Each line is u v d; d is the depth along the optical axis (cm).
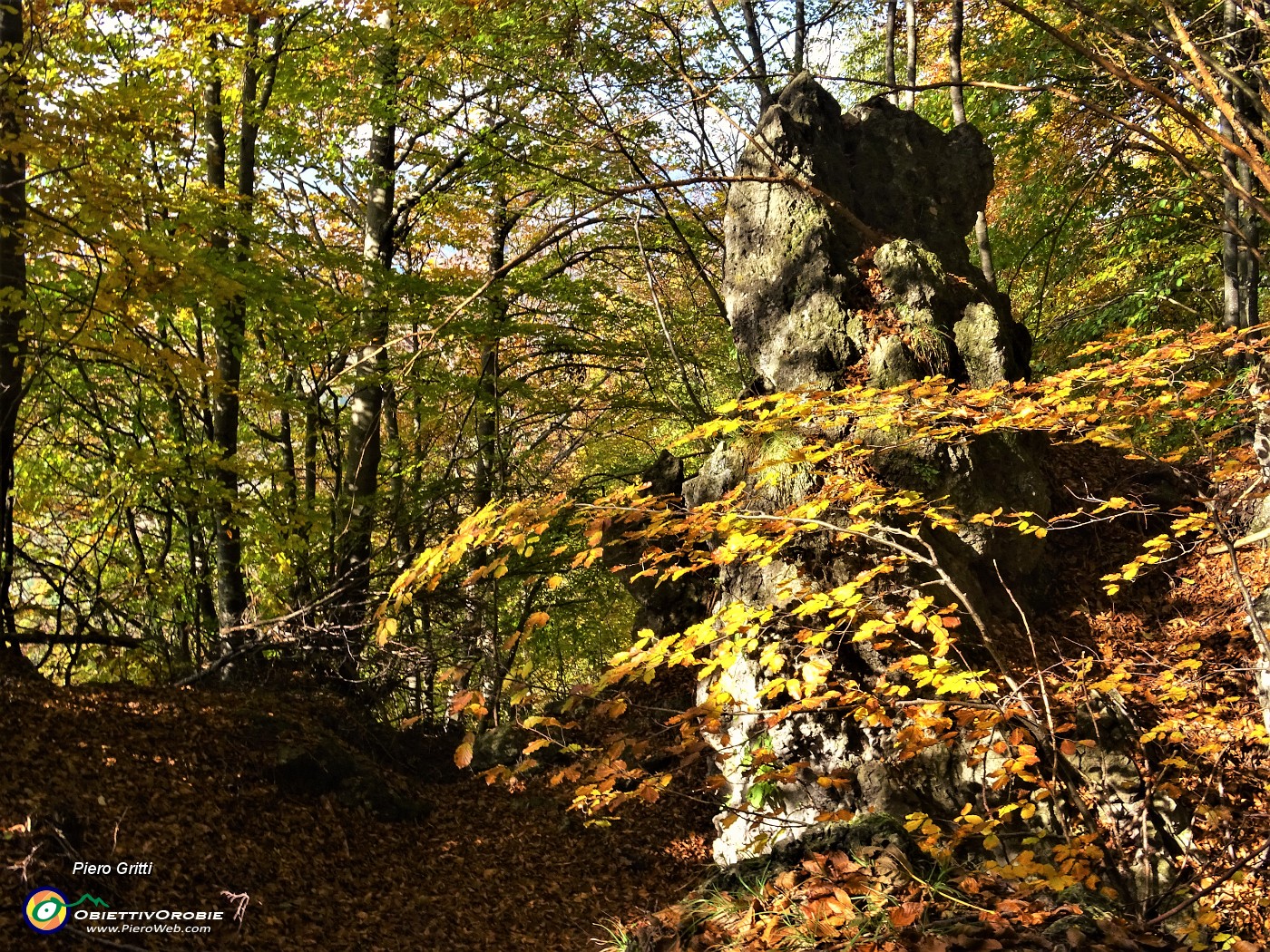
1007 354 725
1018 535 694
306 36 1128
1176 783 514
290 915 664
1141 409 409
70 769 689
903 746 390
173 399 1080
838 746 631
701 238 1170
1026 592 698
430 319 1045
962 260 812
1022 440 746
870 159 810
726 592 695
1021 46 952
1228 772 528
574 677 1562
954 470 678
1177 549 709
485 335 1084
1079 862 368
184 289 805
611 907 759
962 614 648
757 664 650
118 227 923
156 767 748
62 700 790
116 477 1067
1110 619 678
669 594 945
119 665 1086
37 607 1006
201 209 959
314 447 1275
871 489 463
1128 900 425
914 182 816
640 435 1430
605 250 1253
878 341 722
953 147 846
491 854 834
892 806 603
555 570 1052
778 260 762
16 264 805
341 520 1129
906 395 453
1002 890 426
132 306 871
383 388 1205
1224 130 652
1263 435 383
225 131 1203
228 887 660
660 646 367
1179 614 659
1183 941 400
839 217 764
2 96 729
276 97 1145
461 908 746
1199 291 953
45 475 1127
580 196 1105
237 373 1070
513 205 1346
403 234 1302
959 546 677
